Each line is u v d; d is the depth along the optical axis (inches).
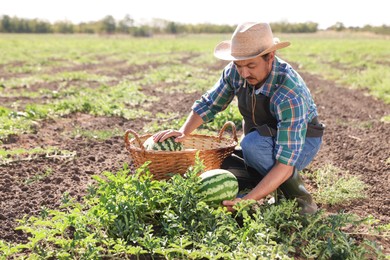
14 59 1100.5
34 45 1769.2
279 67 181.2
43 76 721.6
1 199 212.8
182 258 156.5
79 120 402.0
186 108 467.2
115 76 797.2
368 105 531.5
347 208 218.2
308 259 164.7
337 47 1683.1
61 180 241.4
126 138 198.4
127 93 531.5
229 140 221.9
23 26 3602.4
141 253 159.3
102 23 3855.8
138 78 764.6
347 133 380.8
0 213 195.0
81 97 495.5
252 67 175.6
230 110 385.7
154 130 353.1
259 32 172.2
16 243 172.4
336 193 223.6
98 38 3088.1
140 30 3727.9
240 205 168.9
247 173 207.3
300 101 178.9
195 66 999.6
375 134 378.0
